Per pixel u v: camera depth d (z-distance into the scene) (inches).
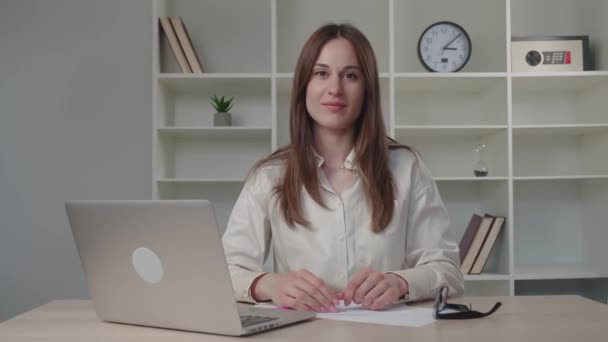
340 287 58.5
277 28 128.1
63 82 128.6
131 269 42.4
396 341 37.7
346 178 60.9
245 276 54.7
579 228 129.3
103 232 42.6
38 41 128.8
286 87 121.1
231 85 121.2
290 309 48.1
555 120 128.8
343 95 57.8
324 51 58.2
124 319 44.3
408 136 127.7
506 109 113.9
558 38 119.0
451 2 127.3
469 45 119.0
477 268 115.0
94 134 128.4
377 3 127.9
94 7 128.5
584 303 51.1
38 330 42.5
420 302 52.9
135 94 128.4
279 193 60.4
